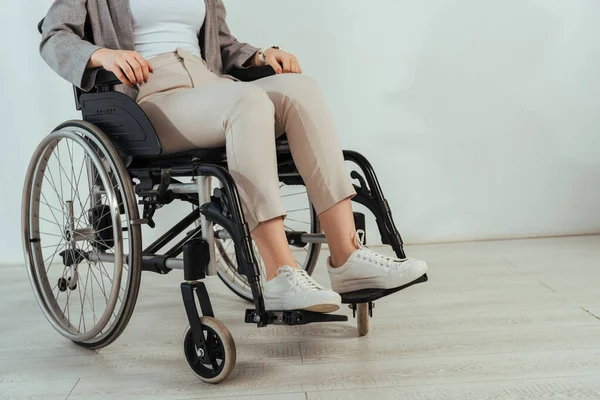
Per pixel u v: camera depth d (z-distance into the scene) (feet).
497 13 9.21
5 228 8.99
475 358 4.50
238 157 4.23
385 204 4.85
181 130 4.61
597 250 8.45
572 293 6.27
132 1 5.22
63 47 4.69
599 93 9.43
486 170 9.46
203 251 4.28
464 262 7.98
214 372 4.19
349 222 4.66
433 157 9.39
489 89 9.32
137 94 5.07
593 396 3.80
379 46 9.16
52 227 8.97
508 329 5.16
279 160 4.99
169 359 4.78
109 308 4.72
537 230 9.60
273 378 4.26
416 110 9.30
